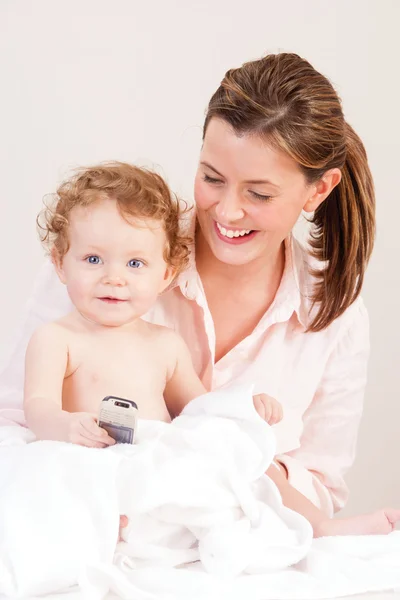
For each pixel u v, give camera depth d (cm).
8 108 250
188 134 254
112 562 112
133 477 114
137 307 141
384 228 269
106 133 253
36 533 109
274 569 117
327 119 145
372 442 273
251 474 125
